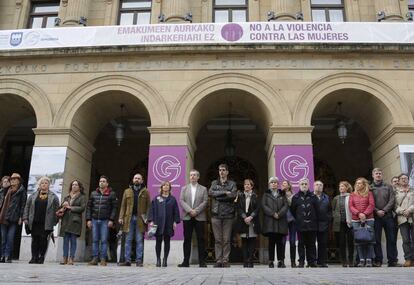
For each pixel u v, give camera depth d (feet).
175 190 46.78
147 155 71.31
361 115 55.52
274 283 13.69
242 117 65.10
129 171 70.79
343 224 37.47
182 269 27.99
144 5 60.90
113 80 51.29
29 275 16.28
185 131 48.65
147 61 51.67
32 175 48.55
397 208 34.63
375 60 50.55
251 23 50.88
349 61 50.57
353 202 34.04
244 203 35.53
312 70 50.39
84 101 51.13
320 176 69.56
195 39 50.70
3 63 53.16
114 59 52.03
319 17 58.75
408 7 58.54
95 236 36.58
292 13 55.06
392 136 48.67
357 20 56.65
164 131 48.80
